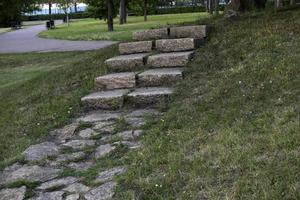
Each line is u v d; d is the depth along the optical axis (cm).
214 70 770
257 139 487
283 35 827
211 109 613
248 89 642
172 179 450
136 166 495
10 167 566
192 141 526
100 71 901
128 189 454
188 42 880
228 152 472
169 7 6769
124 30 3078
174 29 959
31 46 2555
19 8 2253
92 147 593
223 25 984
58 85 909
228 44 857
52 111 761
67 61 1616
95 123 678
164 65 841
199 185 430
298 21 891
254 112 567
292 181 396
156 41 917
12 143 654
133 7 5156
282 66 676
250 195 395
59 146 616
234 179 427
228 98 633
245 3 1105
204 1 6631
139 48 937
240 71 712
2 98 967
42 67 1557
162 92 717
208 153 482
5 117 796
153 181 454
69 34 3198
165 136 562
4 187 512
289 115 526
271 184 401
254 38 845
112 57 949
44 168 550
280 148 456
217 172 444
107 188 465
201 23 1062
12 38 3509
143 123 636
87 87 838
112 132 631
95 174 506
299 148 446
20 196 483
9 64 1758
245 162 446
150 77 783
